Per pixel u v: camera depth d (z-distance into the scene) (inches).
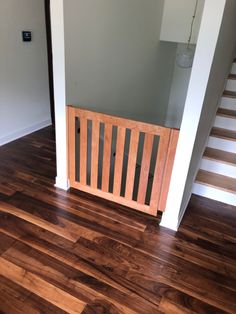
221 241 83.6
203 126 83.1
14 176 109.6
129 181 89.3
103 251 76.8
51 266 71.0
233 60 133.4
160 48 152.4
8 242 77.5
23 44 132.5
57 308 60.9
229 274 72.7
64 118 90.1
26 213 89.4
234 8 82.3
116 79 116.2
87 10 84.4
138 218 90.5
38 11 135.0
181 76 181.6
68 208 93.0
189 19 137.9
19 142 141.4
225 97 118.6
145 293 65.8
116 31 105.0
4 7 117.5
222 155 106.6
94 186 97.9
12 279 66.8
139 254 76.7
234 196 98.0
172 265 74.0
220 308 63.7
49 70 154.0
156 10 133.3
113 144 123.7
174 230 86.4
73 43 82.5
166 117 199.8
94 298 63.7
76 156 100.4
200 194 104.4
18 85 137.3
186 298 65.4
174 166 77.6
